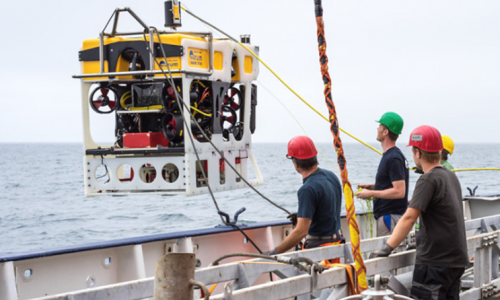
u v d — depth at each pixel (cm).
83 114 586
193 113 569
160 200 2627
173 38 533
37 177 4959
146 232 1747
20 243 1691
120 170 606
